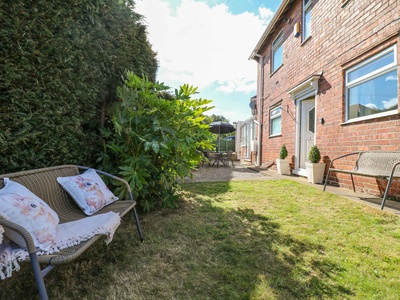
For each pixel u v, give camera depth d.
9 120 1.67
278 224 2.41
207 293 1.35
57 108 2.01
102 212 1.83
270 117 8.18
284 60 6.80
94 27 2.40
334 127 4.42
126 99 2.72
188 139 2.80
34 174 1.71
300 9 5.82
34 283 1.44
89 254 1.79
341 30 4.22
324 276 1.50
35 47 1.77
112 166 2.82
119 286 1.41
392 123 3.18
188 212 2.84
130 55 3.19
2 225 1.03
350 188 4.00
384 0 3.30
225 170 7.73
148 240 2.05
